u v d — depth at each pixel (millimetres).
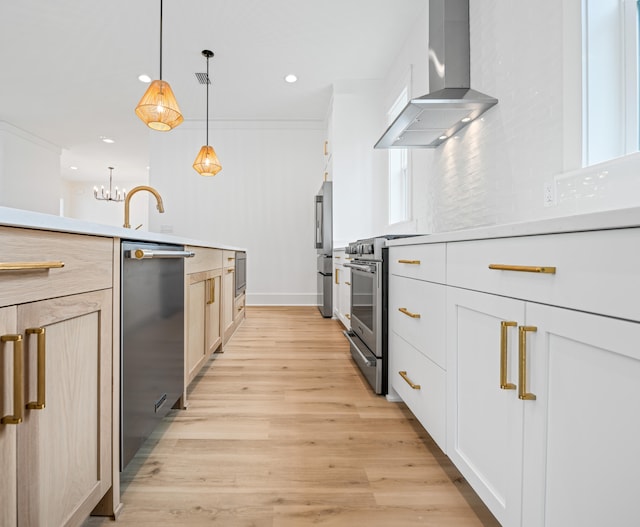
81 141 6805
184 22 3387
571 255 726
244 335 3678
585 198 1507
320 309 5211
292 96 4980
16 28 3463
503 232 942
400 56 3861
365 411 1894
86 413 965
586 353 692
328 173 5137
